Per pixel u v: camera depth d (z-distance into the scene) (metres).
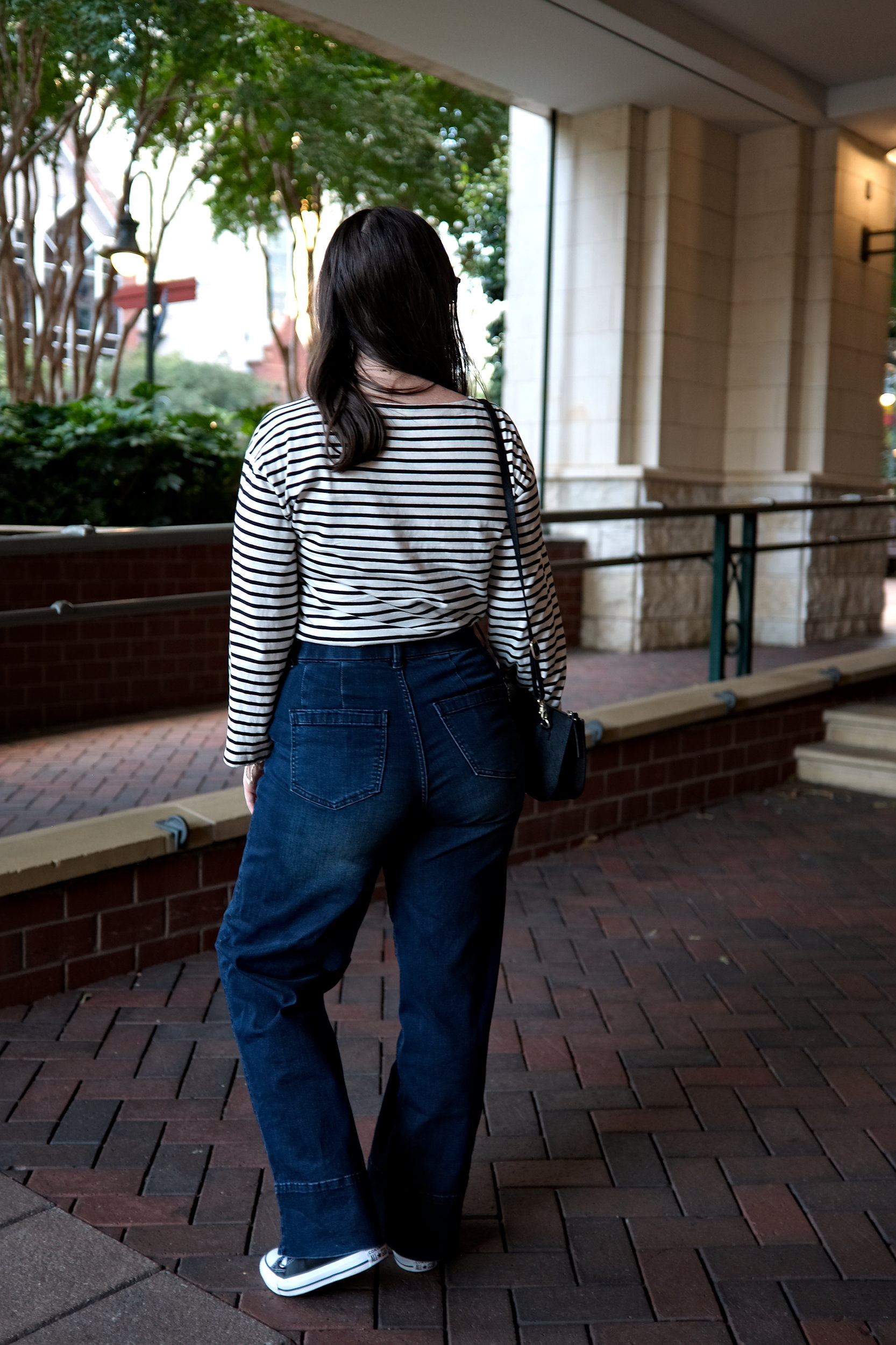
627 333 8.72
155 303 8.78
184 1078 2.58
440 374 1.71
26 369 8.53
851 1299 1.90
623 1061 2.74
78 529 3.39
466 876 1.78
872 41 7.98
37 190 8.41
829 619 9.53
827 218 9.10
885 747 5.62
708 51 7.66
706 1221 2.11
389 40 7.39
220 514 6.81
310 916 1.73
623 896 3.94
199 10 7.88
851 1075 2.69
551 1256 2.00
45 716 5.79
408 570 1.64
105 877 3.05
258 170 8.75
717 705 5.03
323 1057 1.81
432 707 1.67
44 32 7.83
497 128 8.84
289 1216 1.81
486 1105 2.52
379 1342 1.78
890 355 13.06
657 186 8.63
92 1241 1.96
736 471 9.44
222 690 6.55
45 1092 2.49
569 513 4.89
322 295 1.69
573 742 1.85
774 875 4.18
